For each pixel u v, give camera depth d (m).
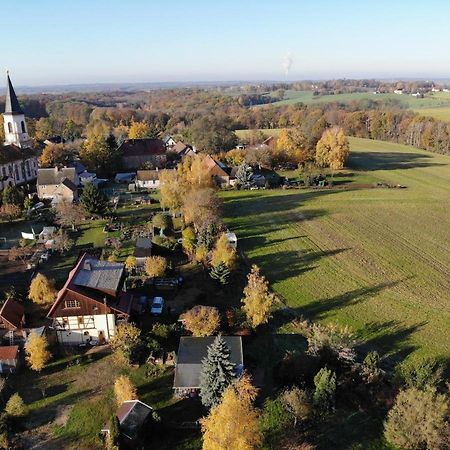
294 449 40.09
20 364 50.88
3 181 113.19
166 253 77.75
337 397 45.81
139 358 51.28
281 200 113.62
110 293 55.38
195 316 54.22
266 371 49.78
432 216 103.06
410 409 39.41
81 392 47.00
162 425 42.09
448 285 69.62
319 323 58.53
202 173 104.25
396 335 56.28
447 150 187.38
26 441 41.09
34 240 84.88
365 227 94.81
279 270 73.75
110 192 118.88
